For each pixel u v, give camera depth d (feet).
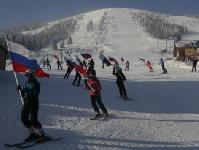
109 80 99.50
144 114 49.47
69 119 42.06
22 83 73.31
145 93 71.51
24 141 31.50
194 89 79.30
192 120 47.09
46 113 43.50
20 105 46.44
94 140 34.14
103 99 59.00
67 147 31.24
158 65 189.16
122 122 43.04
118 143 33.73
